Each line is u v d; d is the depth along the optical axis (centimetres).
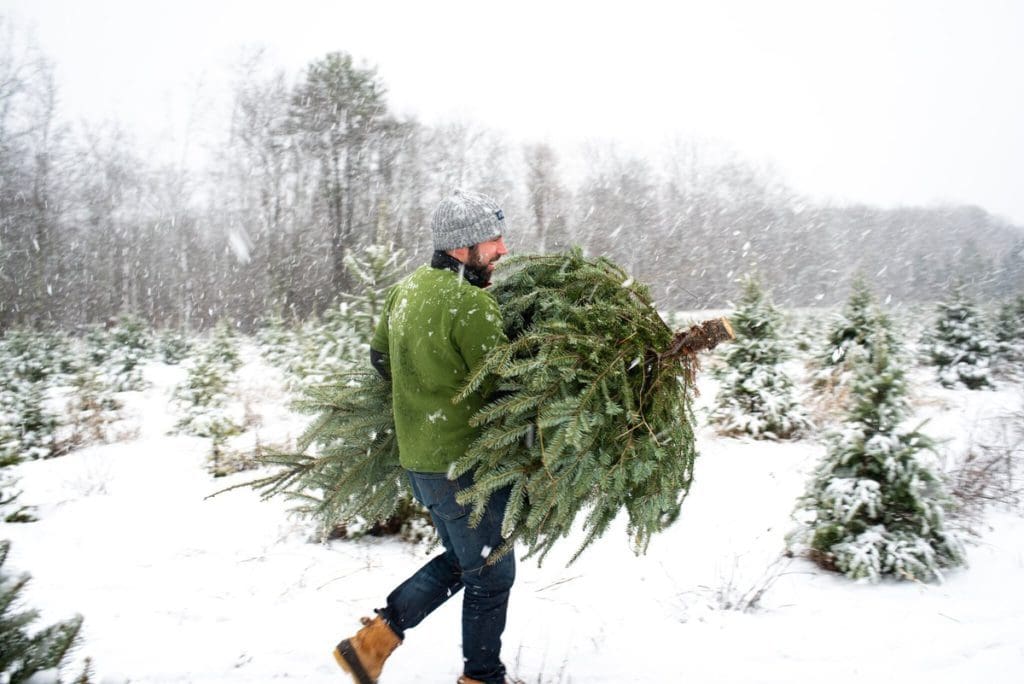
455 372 245
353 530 486
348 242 3095
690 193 4969
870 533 423
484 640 261
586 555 455
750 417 821
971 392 1125
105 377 1306
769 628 346
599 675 297
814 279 4562
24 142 3172
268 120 3484
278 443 749
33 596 381
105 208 3381
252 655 311
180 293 3191
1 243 2759
